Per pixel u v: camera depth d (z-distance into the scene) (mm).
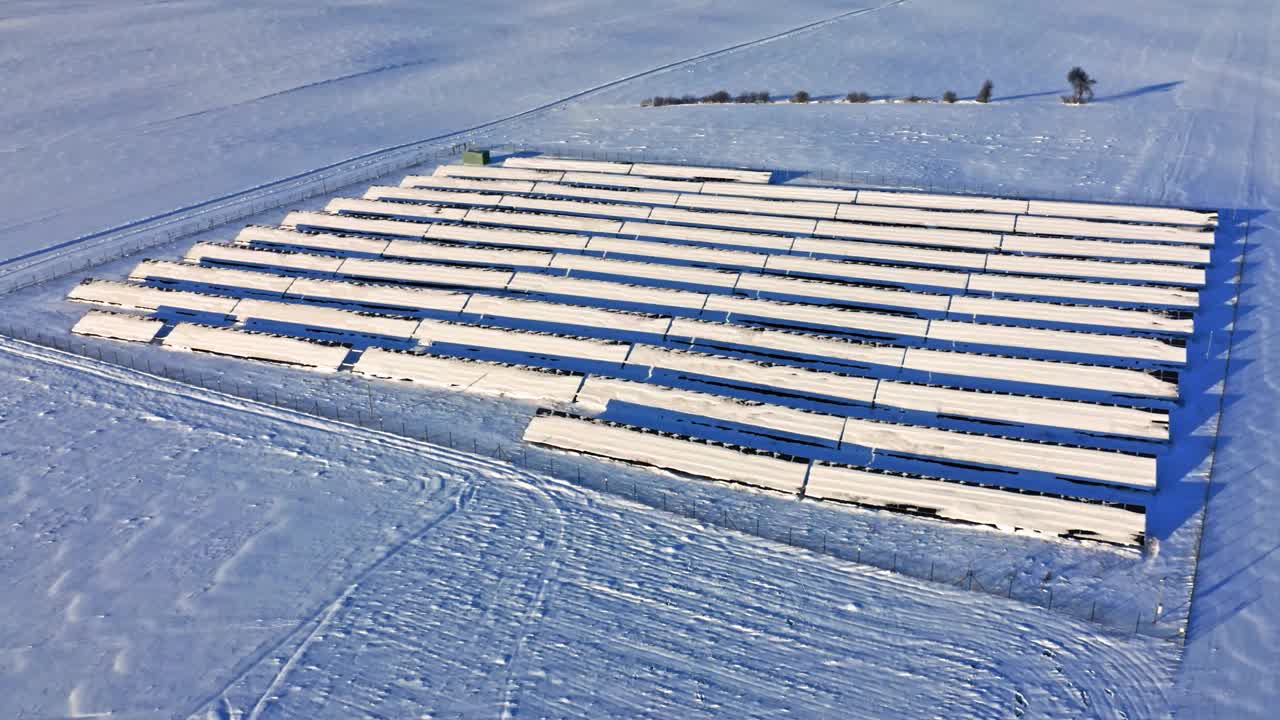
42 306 45281
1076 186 53406
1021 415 34438
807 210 51750
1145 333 39438
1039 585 27781
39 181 60281
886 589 27844
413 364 38938
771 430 34469
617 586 28266
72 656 26438
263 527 30969
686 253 48062
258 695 25141
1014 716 23750
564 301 44594
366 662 26000
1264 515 29703
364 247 50281
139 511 31781
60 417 36875
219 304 44406
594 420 34562
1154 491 30750
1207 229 46500
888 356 38438
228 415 36875
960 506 30266
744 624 26812
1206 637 25766
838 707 24203
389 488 32656
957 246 47656
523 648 26266
